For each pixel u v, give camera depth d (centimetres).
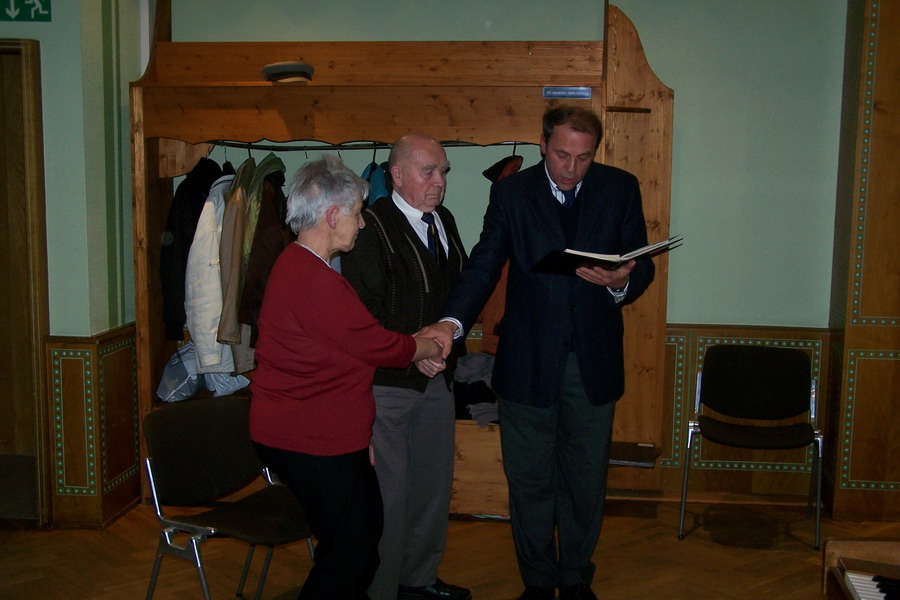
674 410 396
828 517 370
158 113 351
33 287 338
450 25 389
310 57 384
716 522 364
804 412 372
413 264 262
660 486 398
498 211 266
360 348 205
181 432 248
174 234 364
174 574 305
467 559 322
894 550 194
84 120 337
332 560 210
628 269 240
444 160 263
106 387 350
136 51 389
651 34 382
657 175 366
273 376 208
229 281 334
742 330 388
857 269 353
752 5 376
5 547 328
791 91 379
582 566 274
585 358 259
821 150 381
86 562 315
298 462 207
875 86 342
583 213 259
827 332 382
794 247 388
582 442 265
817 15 374
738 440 335
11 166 374
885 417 358
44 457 344
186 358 376
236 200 337
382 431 255
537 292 260
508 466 272
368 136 344
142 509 374
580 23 384
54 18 331
